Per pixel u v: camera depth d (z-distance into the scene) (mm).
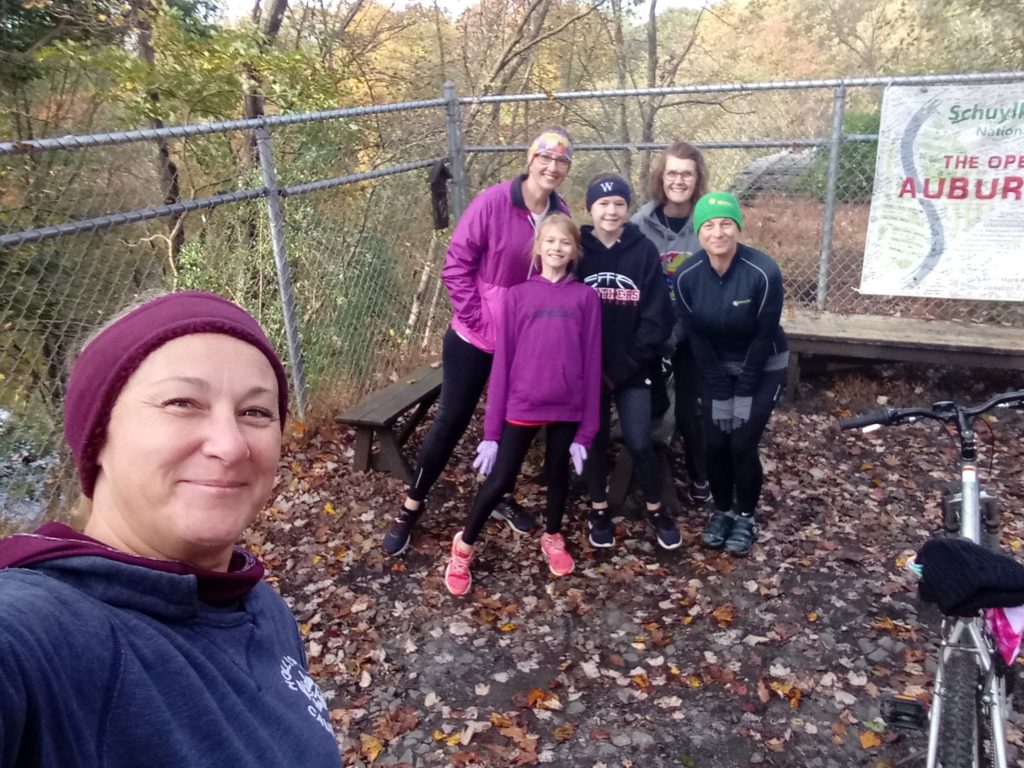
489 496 3543
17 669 734
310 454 4836
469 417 3879
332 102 7547
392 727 2977
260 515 4316
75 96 8633
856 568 3893
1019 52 12031
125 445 944
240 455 966
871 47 14641
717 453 3881
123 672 817
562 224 3402
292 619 1231
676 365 4258
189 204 4066
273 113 8305
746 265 3520
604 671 3256
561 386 3418
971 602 2064
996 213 5480
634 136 11062
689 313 3709
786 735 2902
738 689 3131
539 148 3594
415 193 6301
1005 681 2525
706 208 3457
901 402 5652
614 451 4859
